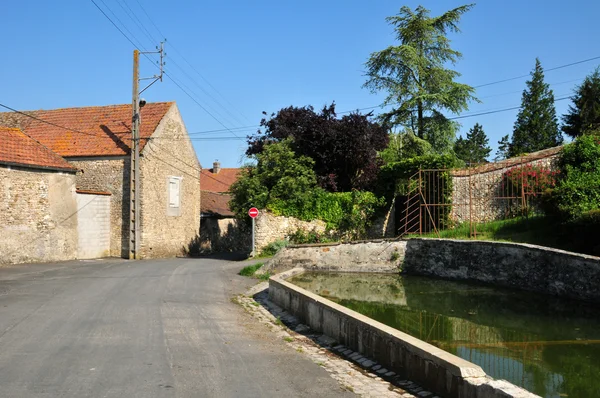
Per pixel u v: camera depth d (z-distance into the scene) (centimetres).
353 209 2423
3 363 612
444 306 1213
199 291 1305
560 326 991
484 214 2098
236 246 4088
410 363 598
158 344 733
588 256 1197
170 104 2944
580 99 4050
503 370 709
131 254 2523
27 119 2998
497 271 1482
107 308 998
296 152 2689
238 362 666
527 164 2050
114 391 525
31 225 2033
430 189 2191
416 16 3712
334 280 1641
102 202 2553
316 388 573
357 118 2666
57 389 524
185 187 3131
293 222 2430
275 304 1170
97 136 2780
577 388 632
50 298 1093
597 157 1948
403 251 1809
